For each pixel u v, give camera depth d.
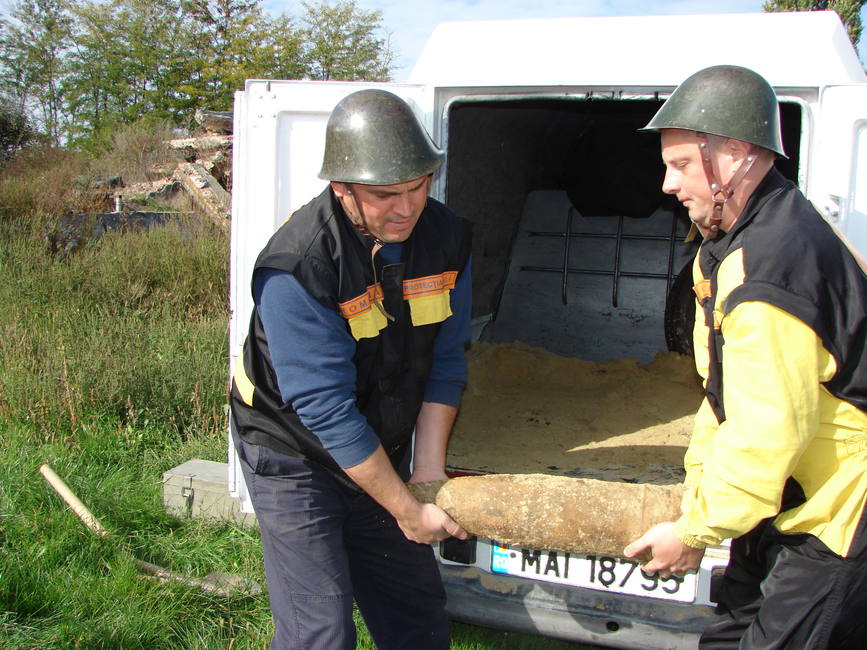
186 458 4.11
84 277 7.25
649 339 4.88
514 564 2.43
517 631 2.47
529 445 3.24
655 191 4.91
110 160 14.09
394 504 1.83
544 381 4.21
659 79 2.53
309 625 1.93
